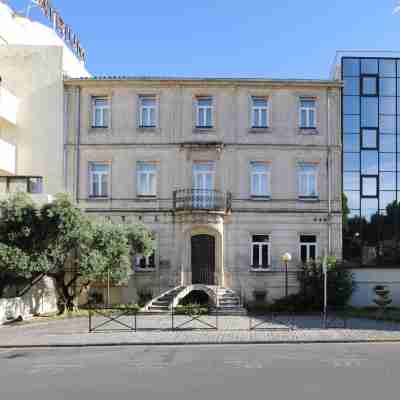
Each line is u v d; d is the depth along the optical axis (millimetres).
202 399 8906
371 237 30375
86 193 28234
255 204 28125
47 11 33469
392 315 22328
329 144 28562
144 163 28516
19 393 9594
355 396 9047
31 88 28594
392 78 31531
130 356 13734
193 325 19500
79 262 22172
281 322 20438
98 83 28531
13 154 27906
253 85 28656
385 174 30875
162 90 28719
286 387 9781
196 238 27828
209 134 28500
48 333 17922
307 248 28125
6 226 21141
